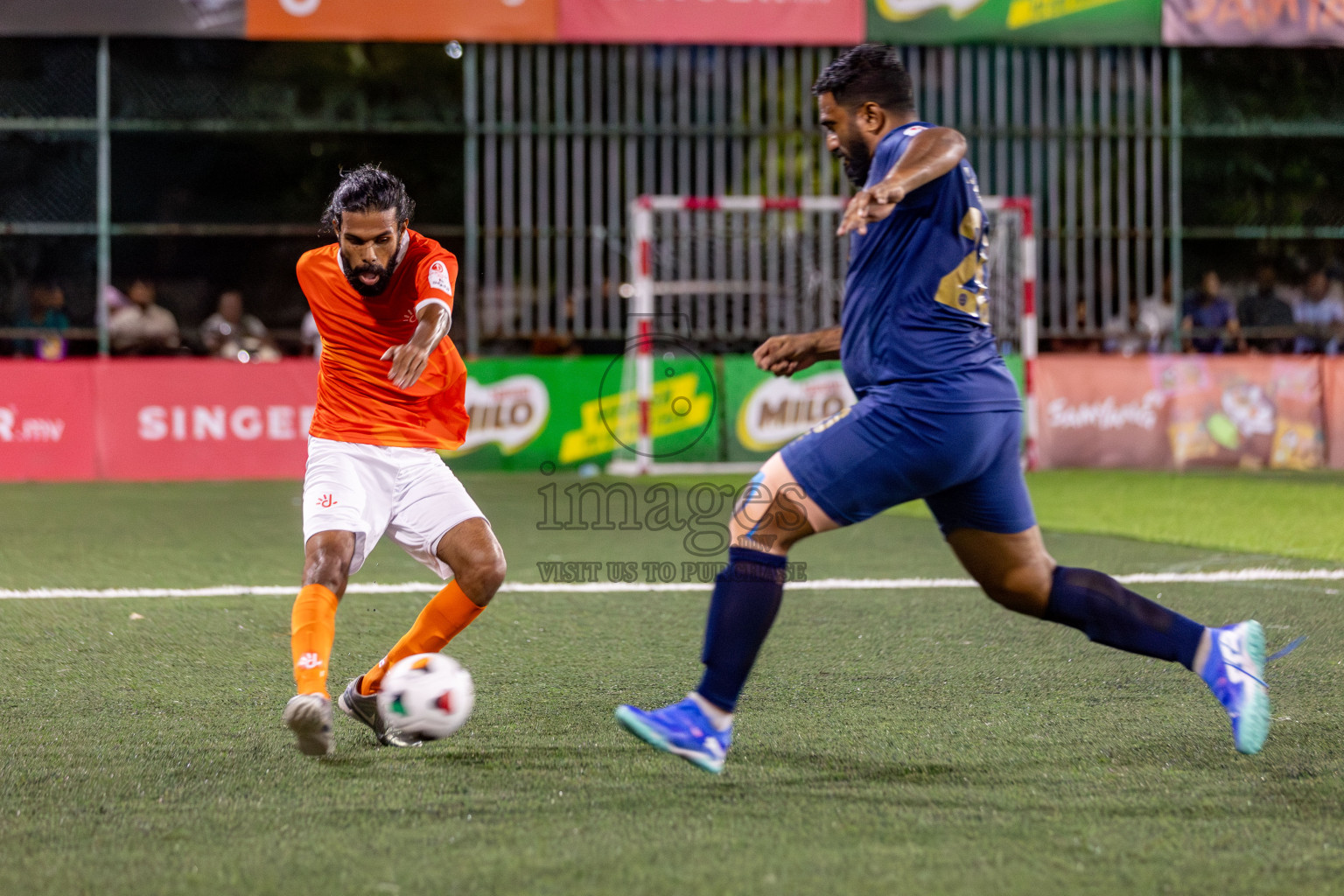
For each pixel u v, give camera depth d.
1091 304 40.56
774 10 37.81
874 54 9.88
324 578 10.41
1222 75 45.62
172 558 22.02
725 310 40.47
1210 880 7.66
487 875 7.72
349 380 11.02
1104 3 38.34
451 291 10.58
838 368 39.75
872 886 7.56
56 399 36.69
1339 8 38.75
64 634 15.34
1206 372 39.53
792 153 42.34
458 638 15.18
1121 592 10.18
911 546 23.47
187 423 37.09
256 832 8.49
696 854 8.08
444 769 9.90
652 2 37.50
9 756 10.24
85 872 7.79
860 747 10.50
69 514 28.39
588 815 8.83
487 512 29.09
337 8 36.94
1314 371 39.88
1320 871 7.80
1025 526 9.97
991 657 13.96
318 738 9.55
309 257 11.07
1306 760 10.09
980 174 40.00
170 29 36.62
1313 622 15.99
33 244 44.41
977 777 9.69
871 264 9.54
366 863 7.93
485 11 37.19
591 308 44.78
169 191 52.38
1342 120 45.25
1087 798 9.19
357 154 52.53
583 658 14.09
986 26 38.50
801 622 16.11
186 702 12.07
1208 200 47.88
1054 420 39.09
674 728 9.39
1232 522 26.62
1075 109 43.97
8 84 42.06
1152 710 11.69
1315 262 48.19
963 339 9.48
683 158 40.12
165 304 52.38
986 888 7.53
